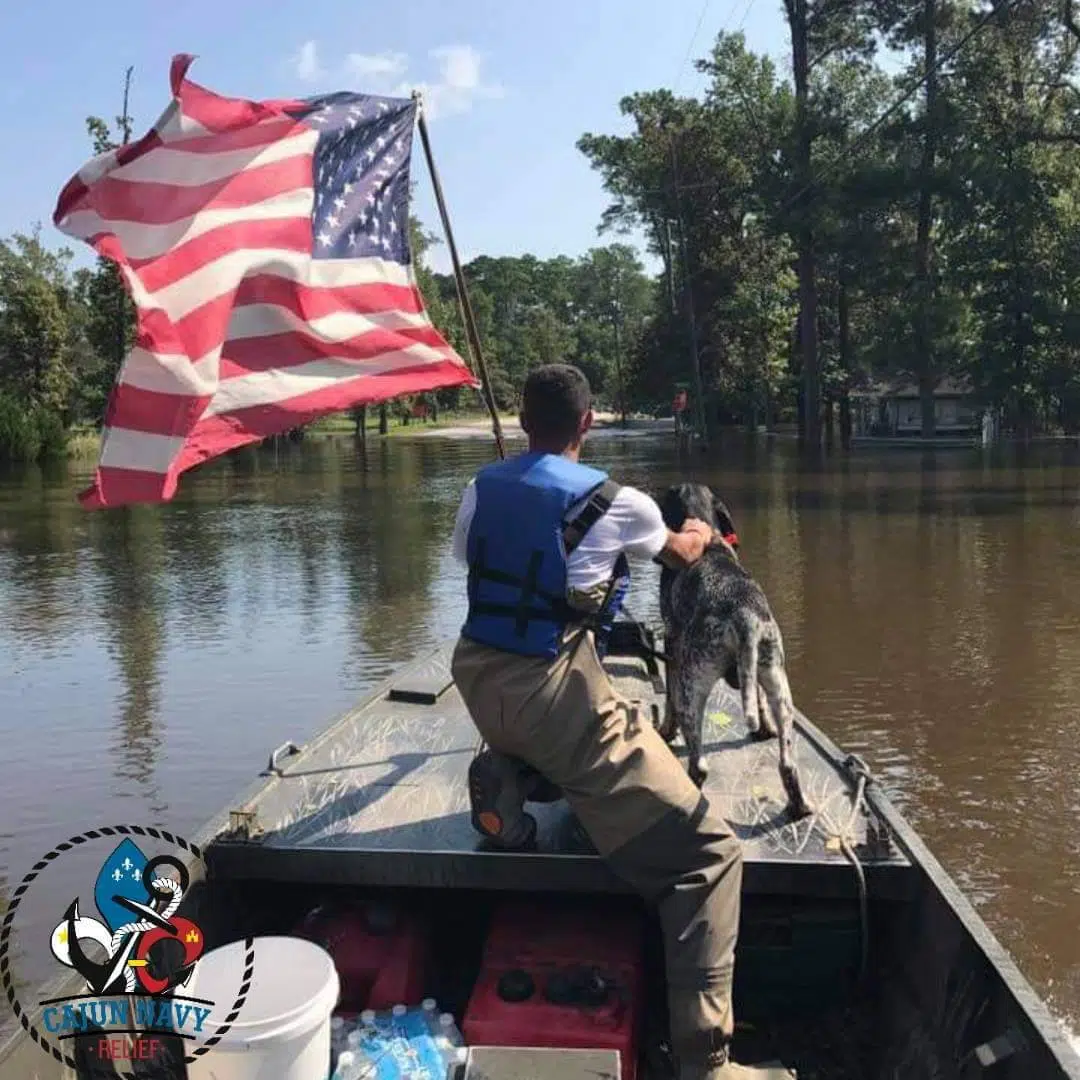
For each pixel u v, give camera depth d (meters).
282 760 4.57
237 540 20.19
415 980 3.71
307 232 4.07
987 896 5.93
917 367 41.59
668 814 3.29
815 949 3.81
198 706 9.62
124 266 3.70
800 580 14.79
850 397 53.72
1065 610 12.57
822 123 40.31
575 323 138.00
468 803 4.08
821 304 56.94
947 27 37.62
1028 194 37.47
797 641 11.45
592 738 3.30
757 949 3.81
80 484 34.22
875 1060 3.65
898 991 3.67
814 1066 3.64
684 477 31.22
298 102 4.34
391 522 22.41
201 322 3.73
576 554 3.35
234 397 4.09
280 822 3.93
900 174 37.78
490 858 3.62
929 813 7.00
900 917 3.71
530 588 3.33
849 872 3.56
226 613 13.54
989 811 7.00
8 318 61.75
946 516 21.06
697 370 49.94
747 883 3.61
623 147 60.06
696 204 52.44
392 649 11.52
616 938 3.70
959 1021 3.18
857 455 39.34
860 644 11.27
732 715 5.17
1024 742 8.22
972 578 14.67
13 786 7.77
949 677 10.00
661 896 3.33
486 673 3.35
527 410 3.59
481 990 3.49
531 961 3.59
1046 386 40.59
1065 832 6.67
